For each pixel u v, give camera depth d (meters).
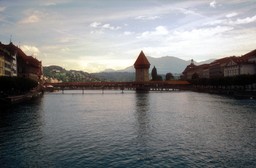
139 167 37.34
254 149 45.44
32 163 38.94
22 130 59.94
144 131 59.53
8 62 166.00
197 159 40.47
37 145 47.72
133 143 49.25
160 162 39.22
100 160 39.94
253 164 38.47
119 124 68.31
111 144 48.50
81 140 51.34
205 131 59.28
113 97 176.12
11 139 51.78
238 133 57.12
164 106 111.12
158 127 64.12
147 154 42.72
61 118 78.12
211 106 107.19
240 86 189.88
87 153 43.16
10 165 38.25
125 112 92.75
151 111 94.56
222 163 38.84
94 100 148.25
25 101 129.50
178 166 37.69
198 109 98.38
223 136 54.53
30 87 147.00
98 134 56.44
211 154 42.81
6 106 104.88
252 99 134.25
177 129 61.62
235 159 40.50
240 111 90.06
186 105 113.62
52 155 42.19
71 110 98.31
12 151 44.22
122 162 39.19
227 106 105.38
